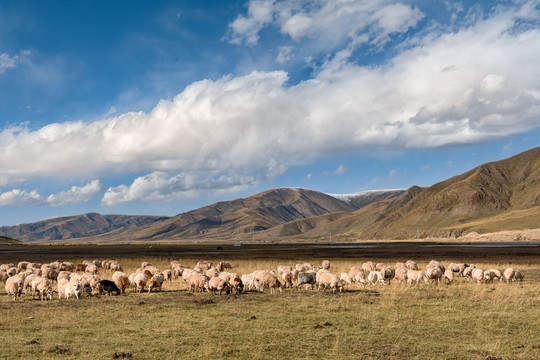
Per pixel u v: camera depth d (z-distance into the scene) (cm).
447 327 1697
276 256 7812
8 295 2545
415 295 2450
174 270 3847
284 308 2075
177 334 1585
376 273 3097
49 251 11088
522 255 7031
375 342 1493
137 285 2717
